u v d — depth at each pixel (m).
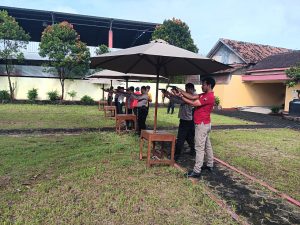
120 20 24.48
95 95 23.42
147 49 5.62
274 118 18.14
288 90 20.17
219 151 8.12
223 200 4.84
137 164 6.40
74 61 20.83
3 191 4.68
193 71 7.50
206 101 5.49
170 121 13.95
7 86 21.33
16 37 19.56
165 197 4.75
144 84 23.94
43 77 22.09
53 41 20.44
